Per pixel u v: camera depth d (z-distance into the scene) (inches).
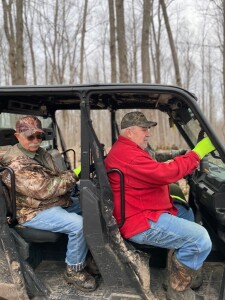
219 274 107.3
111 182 96.7
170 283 96.2
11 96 101.5
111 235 92.1
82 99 92.1
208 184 110.3
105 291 96.4
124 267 92.0
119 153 96.3
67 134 514.9
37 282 97.3
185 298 94.7
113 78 428.1
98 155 92.0
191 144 127.6
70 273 100.7
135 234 94.8
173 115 128.3
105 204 91.6
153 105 130.1
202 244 92.3
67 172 105.2
